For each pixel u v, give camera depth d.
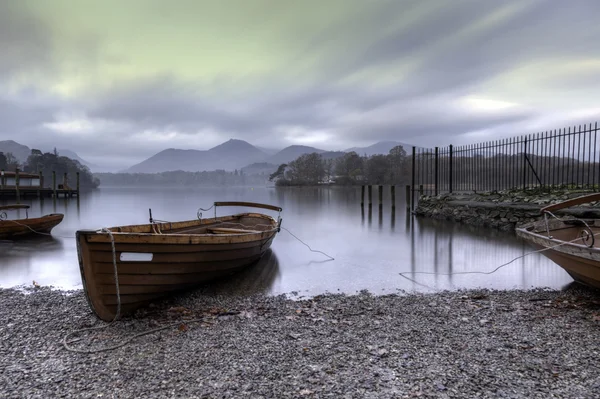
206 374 3.66
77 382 3.55
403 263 9.60
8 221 13.13
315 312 5.72
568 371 3.58
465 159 22.78
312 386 3.38
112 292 5.30
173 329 5.02
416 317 5.38
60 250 11.79
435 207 19.73
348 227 17.45
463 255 10.45
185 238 6.09
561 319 5.14
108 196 62.38
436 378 3.48
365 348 4.23
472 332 4.70
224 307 6.06
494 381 3.41
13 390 3.40
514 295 6.55
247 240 7.85
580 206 11.54
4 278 8.37
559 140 14.38
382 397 3.17
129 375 3.68
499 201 16.09
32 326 5.17
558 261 6.43
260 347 4.31
